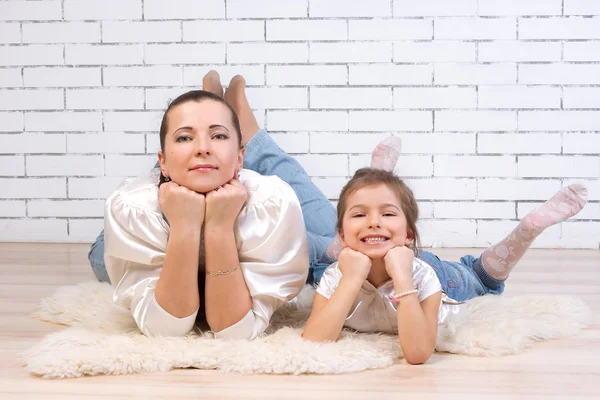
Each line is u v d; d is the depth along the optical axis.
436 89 2.95
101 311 1.76
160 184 1.57
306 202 2.29
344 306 1.50
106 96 3.00
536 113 2.94
